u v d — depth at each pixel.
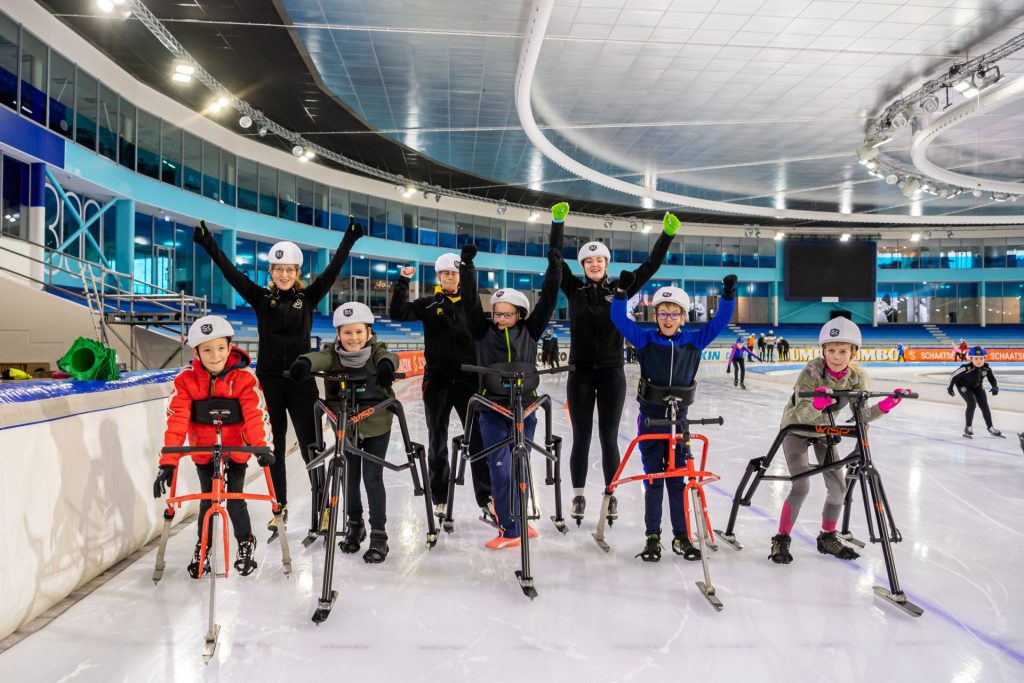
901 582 3.07
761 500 4.66
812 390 3.14
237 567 3.07
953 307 38.09
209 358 2.89
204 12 10.36
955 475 5.59
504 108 14.12
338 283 25.11
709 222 34.56
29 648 2.32
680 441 3.18
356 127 17.08
